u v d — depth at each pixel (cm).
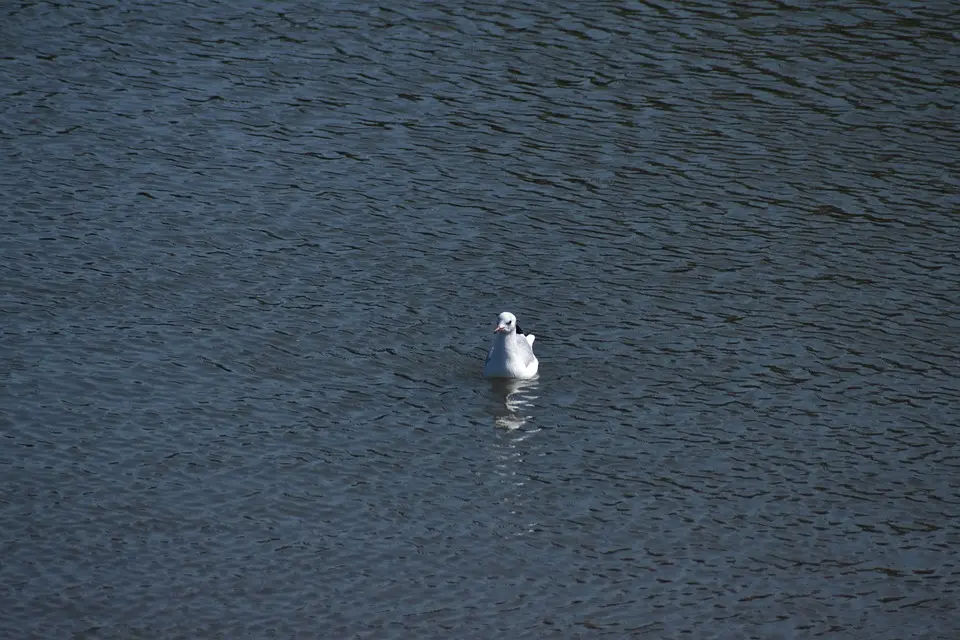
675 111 4366
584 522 2528
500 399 2958
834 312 3316
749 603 2298
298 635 2189
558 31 4878
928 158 4075
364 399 2947
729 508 2573
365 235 3681
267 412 2881
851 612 2280
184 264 3503
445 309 3338
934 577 2373
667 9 5028
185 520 2494
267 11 5066
